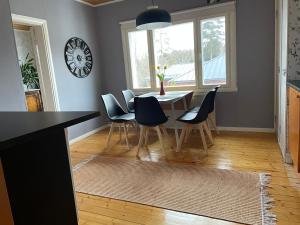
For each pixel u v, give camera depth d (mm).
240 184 2254
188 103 4059
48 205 1054
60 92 3855
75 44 4141
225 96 3979
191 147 3363
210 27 3873
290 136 2340
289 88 2348
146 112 2980
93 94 4617
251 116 3883
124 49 4559
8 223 857
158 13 2908
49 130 892
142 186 2371
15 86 2309
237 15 3656
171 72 4332
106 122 5020
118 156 3242
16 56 2324
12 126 931
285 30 2484
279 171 2453
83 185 2471
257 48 3637
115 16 4531
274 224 1682
